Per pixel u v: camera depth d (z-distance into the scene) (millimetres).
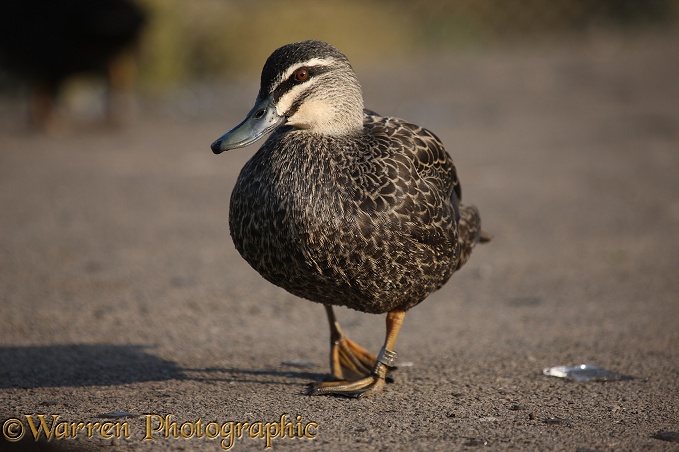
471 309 11156
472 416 7520
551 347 9641
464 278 12492
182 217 15750
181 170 19734
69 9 22609
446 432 7109
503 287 12047
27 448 6695
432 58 36531
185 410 7613
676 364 8992
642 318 10609
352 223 7695
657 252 13477
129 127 25109
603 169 19016
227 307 11219
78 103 28594
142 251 13711
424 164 8258
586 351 9469
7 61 23922
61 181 18547
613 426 7270
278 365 9188
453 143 21859
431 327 10500
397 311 8453
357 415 7535
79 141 23141
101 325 10445
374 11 39469
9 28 22875
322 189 7766
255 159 8227
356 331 10453
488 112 25719
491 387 8359
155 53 31422
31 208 16266
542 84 29922
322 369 9086
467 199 16734
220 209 16328
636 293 11625
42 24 22703
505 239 14336
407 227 7793
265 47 34688
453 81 30828
